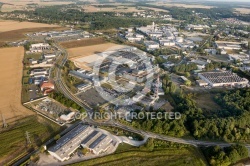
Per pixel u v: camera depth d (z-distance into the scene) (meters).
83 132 162.50
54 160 141.25
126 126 177.25
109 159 144.50
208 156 149.38
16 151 148.25
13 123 176.12
